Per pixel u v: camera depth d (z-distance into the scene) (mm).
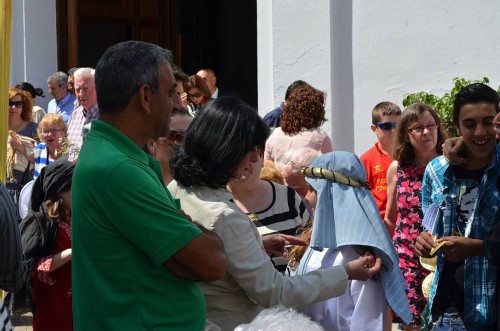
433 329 4457
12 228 3963
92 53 14500
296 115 7227
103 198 3078
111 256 3102
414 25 9008
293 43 9414
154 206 3082
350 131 9266
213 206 3701
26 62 11859
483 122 4238
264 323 3051
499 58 8758
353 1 9211
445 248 4230
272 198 5031
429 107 6480
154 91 3178
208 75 11016
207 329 3633
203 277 3164
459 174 4441
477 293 4316
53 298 5137
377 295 4098
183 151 3807
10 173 8406
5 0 5277
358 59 9211
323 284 3844
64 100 11328
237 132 3719
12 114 9812
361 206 4086
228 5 15297
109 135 3164
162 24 14039
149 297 3113
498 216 4281
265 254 3797
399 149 6496
